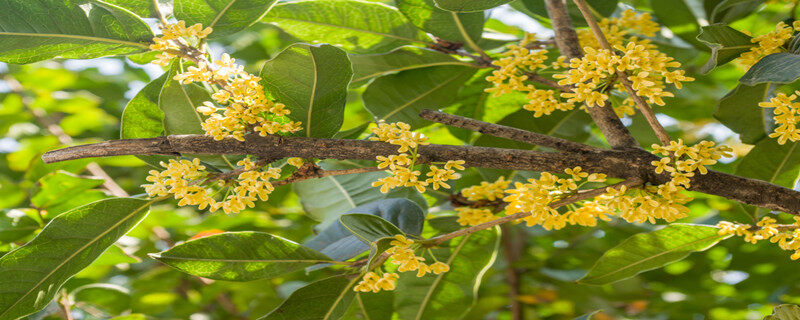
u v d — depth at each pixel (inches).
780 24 30.3
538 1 37.2
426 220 35.8
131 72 57.8
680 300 44.1
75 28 31.1
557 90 32.8
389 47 36.5
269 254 31.8
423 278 35.6
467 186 38.1
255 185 29.8
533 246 47.5
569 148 29.7
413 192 36.7
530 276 45.2
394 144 29.6
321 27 36.0
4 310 30.7
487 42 36.6
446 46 35.9
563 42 33.0
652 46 33.8
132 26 31.4
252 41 56.1
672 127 45.8
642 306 44.9
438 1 30.8
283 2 35.1
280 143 29.7
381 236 30.9
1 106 48.5
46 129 50.7
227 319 46.2
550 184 29.6
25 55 31.4
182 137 29.6
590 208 30.1
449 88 36.5
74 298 39.8
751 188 29.2
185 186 29.6
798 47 29.9
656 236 32.9
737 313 45.2
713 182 29.3
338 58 30.3
